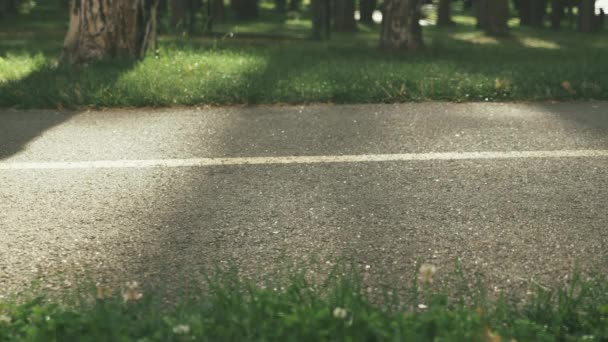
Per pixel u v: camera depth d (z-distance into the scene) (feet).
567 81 33.94
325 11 89.30
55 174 20.51
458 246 15.28
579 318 11.57
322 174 20.31
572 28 142.92
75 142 24.02
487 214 17.19
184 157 22.11
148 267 14.32
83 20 42.24
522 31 124.06
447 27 133.18
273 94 31.30
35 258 14.83
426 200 18.16
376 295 12.94
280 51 57.52
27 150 23.04
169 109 29.84
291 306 11.02
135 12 42.78
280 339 10.09
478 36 107.65
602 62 49.49
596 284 13.29
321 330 10.12
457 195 18.53
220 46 60.23
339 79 35.53
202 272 13.75
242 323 10.45
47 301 12.82
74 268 14.32
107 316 10.68
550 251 15.06
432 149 22.85
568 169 20.75
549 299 12.23
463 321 10.43
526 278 13.76
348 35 106.93
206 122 26.99
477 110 29.32
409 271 14.01
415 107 30.04
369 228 16.29
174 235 15.97
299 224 16.53
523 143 23.58
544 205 17.81
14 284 13.64
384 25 61.52
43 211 17.58
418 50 61.26
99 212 17.48
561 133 24.97
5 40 72.02
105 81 33.60
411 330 10.09
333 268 13.82
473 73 39.06
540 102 31.65
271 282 13.48
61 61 42.55
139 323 10.74
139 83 33.06
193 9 89.35
